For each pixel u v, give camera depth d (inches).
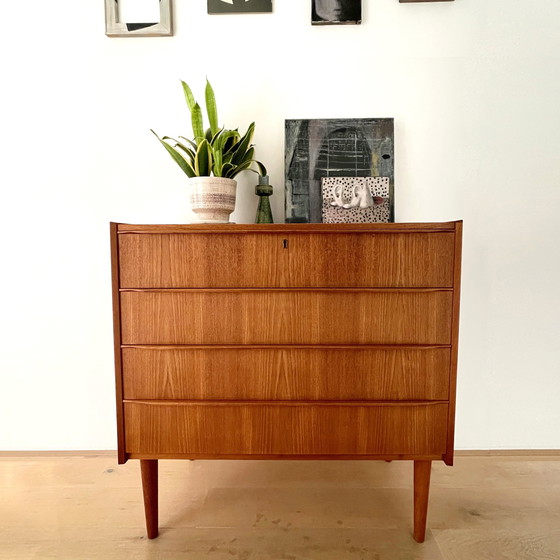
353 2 46.4
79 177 49.1
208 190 39.2
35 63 47.8
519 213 48.7
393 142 47.2
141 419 35.5
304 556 35.0
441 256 33.5
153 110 48.6
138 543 36.7
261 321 34.4
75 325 50.8
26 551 35.7
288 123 47.3
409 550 35.7
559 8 46.5
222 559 34.7
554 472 48.1
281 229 33.4
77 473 48.5
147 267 34.3
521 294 49.6
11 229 49.5
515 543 36.5
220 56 47.9
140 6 47.1
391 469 49.1
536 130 47.8
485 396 51.0
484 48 47.1
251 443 35.4
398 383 34.7
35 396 51.6
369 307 34.1
